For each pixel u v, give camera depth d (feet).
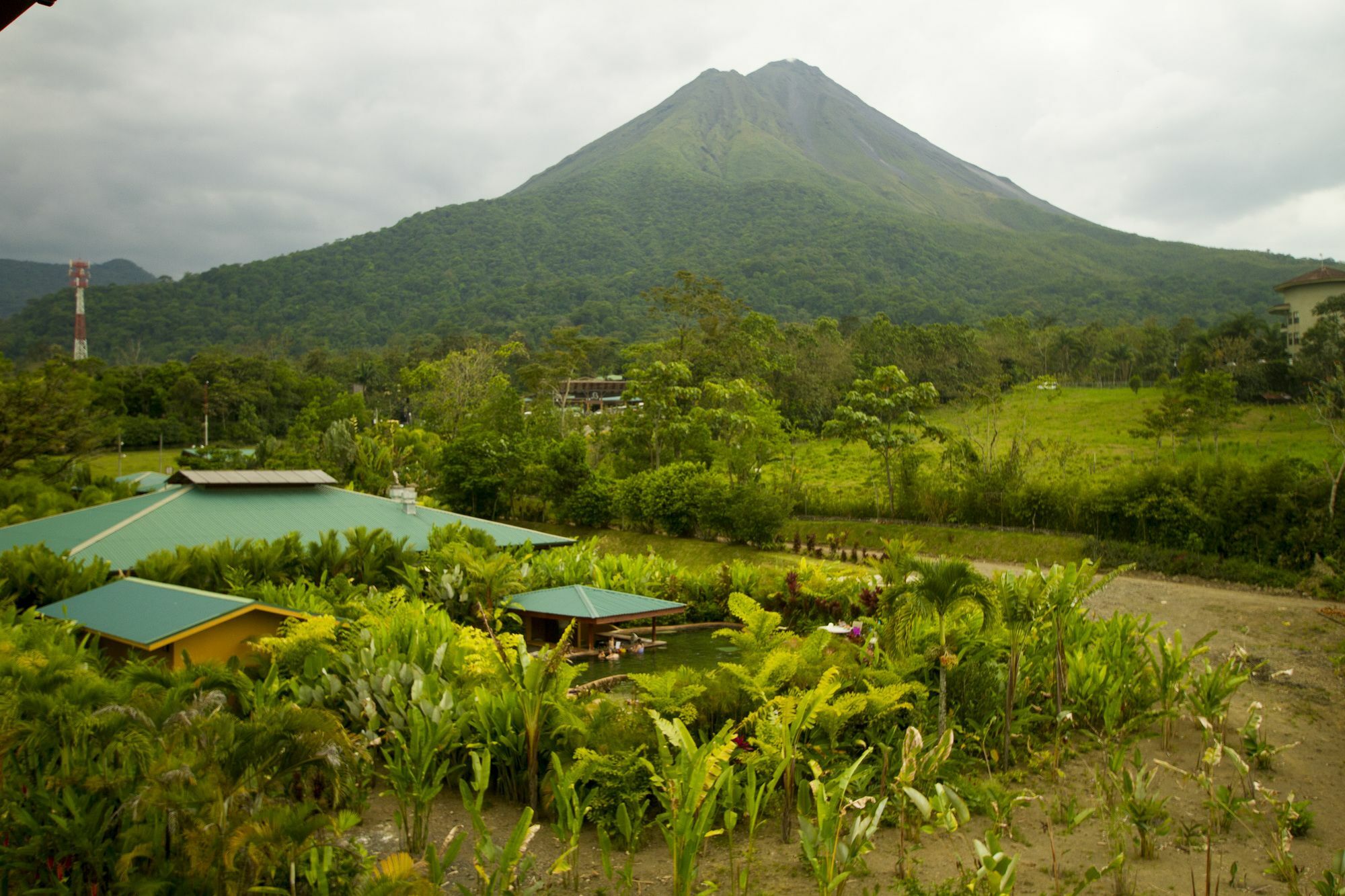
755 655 44.39
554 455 157.38
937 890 28.66
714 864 32.40
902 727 41.91
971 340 327.47
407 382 283.38
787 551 128.06
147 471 243.19
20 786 28.55
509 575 71.46
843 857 27.66
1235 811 35.81
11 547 72.64
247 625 49.73
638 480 145.48
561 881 30.55
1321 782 41.27
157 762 25.27
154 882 24.21
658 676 38.91
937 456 170.81
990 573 108.47
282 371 366.63
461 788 31.01
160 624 48.75
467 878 30.81
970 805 36.96
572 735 37.27
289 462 169.37
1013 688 43.21
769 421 171.22
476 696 38.19
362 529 76.59
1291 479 98.02
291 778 30.32
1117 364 367.25
